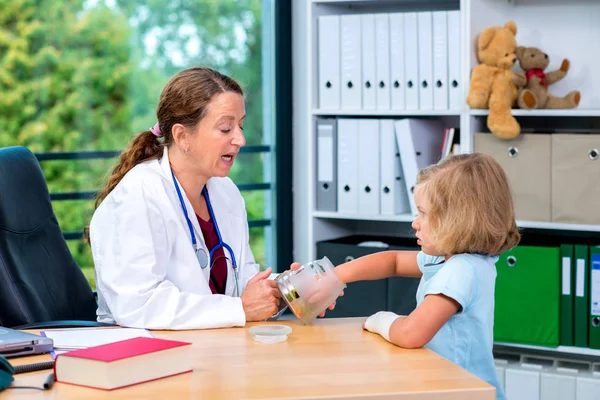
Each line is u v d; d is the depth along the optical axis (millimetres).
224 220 2131
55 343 1569
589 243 2986
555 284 2920
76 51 3406
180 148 1955
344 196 3340
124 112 3525
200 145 1926
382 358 1503
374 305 3244
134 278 1817
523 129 3303
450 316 1594
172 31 3633
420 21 3172
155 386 1322
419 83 3197
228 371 1413
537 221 2967
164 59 3617
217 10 3754
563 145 2900
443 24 3131
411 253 1939
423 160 3297
